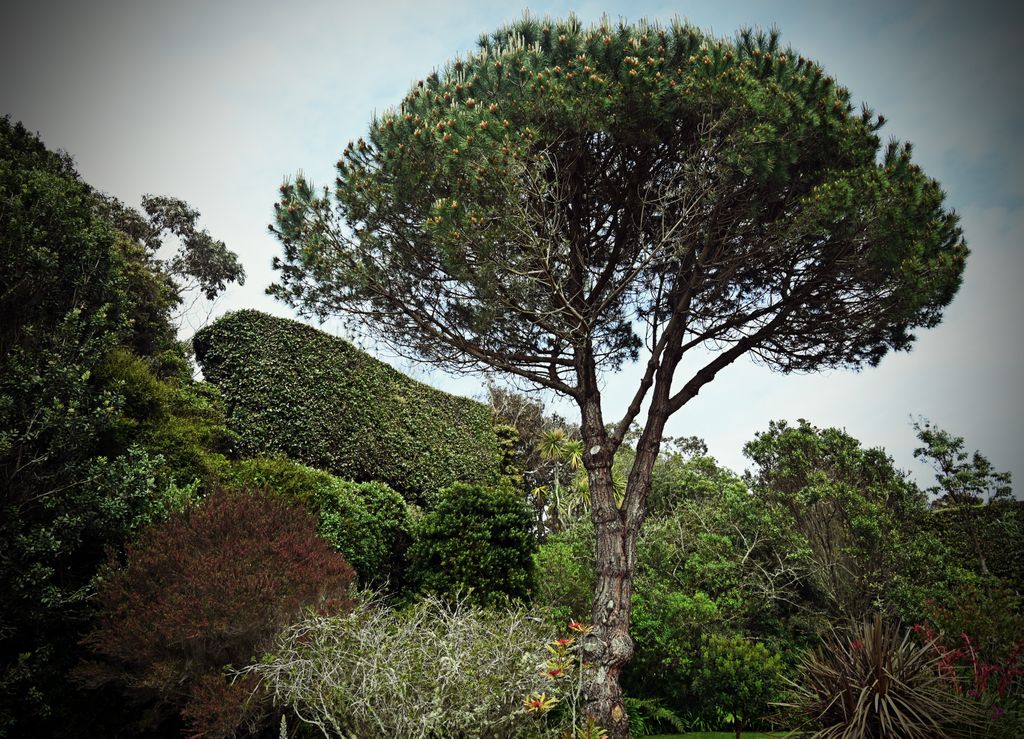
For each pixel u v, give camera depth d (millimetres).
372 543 8984
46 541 5074
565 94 6625
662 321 8383
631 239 7867
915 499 11453
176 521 5430
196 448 7566
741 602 9609
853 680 5074
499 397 19734
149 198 17328
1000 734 4594
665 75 6715
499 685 4160
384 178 7387
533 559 8711
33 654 5031
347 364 11656
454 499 8648
